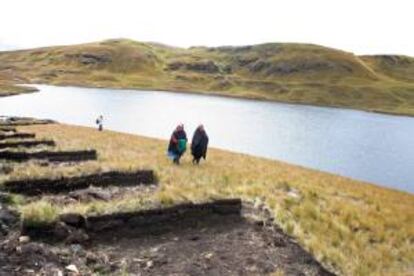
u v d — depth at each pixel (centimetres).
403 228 1978
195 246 1366
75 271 1108
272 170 3359
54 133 4562
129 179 2009
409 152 10306
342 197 2520
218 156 3934
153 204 1477
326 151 9531
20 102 14362
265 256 1347
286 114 18025
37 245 1162
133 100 18862
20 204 1518
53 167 2080
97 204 1436
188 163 3108
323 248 1473
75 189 1822
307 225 1727
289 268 1301
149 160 2925
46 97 17150
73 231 1293
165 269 1195
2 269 1028
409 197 3194
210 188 2075
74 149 2541
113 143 3956
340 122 16800
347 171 7588
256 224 1591
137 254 1272
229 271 1226
